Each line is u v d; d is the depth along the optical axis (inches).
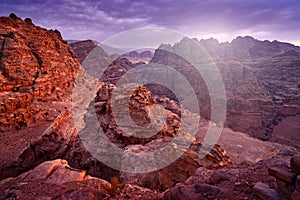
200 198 181.2
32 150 646.5
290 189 154.5
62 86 1216.2
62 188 256.7
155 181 417.7
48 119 829.2
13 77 899.4
